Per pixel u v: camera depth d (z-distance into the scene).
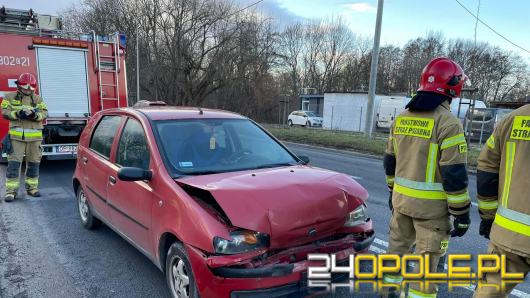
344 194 3.14
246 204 2.79
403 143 2.94
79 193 5.37
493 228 2.32
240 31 34.12
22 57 8.77
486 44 52.84
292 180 3.19
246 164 3.80
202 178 3.29
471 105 15.09
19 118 6.35
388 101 30.55
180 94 36.03
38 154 6.79
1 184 7.56
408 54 57.94
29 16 9.90
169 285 3.23
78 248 4.55
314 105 42.56
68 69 9.34
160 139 3.70
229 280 2.66
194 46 34.22
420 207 2.83
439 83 2.72
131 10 36.47
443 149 2.68
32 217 5.69
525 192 2.14
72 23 40.41
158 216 3.29
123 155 4.11
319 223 2.91
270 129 22.48
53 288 3.62
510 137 2.21
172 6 33.66
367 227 3.31
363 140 16.33
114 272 3.95
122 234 4.10
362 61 57.56
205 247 2.75
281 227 2.74
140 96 39.50
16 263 4.14
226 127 4.19
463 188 2.63
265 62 36.69
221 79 34.81
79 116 9.49
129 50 37.12
